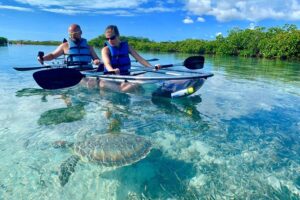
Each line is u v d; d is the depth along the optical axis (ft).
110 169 8.32
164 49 112.47
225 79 26.14
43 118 12.92
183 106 15.25
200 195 7.14
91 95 17.70
